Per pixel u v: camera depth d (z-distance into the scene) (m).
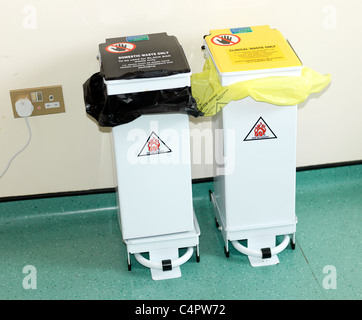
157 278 2.35
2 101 2.43
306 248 2.46
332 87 2.58
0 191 2.64
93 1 2.29
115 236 2.58
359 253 2.42
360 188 2.77
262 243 2.41
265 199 2.32
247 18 2.40
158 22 2.37
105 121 2.04
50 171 2.62
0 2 2.24
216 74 2.14
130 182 2.20
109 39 2.22
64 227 2.64
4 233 2.62
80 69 2.41
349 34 2.47
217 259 2.43
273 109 2.14
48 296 2.29
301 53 2.50
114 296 2.29
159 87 2.01
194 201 2.75
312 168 2.77
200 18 2.38
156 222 2.30
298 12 2.41
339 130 2.69
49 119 2.49
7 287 2.34
